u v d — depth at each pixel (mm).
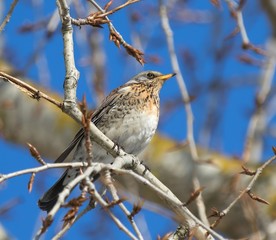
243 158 11617
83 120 7516
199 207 9008
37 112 12977
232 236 12688
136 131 12273
